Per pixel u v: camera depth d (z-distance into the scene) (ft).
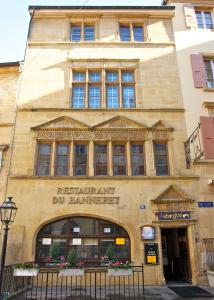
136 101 44.98
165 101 44.78
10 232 36.01
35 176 38.75
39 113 43.04
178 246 41.55
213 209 38.50
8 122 42.34
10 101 43.86
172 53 48.37
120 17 51.03
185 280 37.73
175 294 29.43
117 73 47.21
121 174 40.68
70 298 27.55
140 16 51.26
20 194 38.01
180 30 50.34
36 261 35.24
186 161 41.06
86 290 31.91
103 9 50.67
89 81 46.01
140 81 45.98
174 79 46.37
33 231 36.42
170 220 37.40
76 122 42.37
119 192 38.65
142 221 37.40
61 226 37.58
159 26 50.78
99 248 36.58
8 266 28.35
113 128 42.11
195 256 36.22
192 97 45.14
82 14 50.65
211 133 37.47
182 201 38.40
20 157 40.19
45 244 36.63
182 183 39.55
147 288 32.73
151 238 36.52
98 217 37.50
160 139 42.16
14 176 38.68
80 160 41.16
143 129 42.32
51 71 46.06
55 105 43.78
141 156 41.83
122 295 29.09
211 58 49.32
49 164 40.70
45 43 47.98
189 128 42.98
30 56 46.91
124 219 37.40
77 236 36.96
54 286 34.12
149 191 38.86
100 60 47.14
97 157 41.42
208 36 50.29
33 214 37.24
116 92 45.98
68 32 49.65
